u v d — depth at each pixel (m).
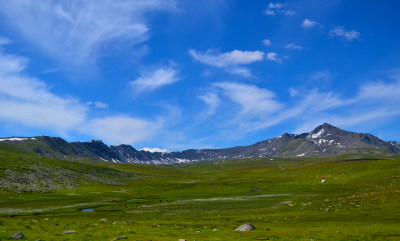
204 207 72.81
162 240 25.78
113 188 132.88
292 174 193.12
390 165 139.50
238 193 113.50
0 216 56.81
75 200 87.56
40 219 49.94
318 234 30.02
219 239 27.02
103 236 28.45
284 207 65.06
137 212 65.75
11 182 99.62
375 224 35.44
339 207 54.44
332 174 142.50
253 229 34.62
